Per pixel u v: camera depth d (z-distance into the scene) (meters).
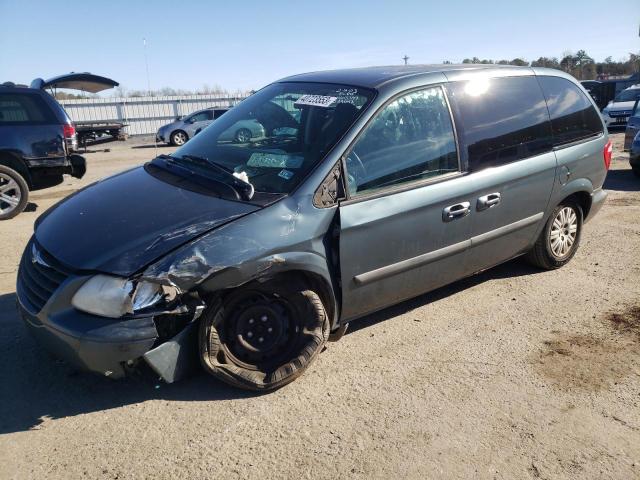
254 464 2.64
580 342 3.84
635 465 2.67
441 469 2.63
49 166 8.02
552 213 4.78
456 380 3.37
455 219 3.84
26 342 3.75
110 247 2.88
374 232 3.40
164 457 2.68
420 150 3.70
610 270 5.16
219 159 3.74
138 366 2.89
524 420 3.00
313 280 3.32
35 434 2.84
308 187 3.21
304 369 3.27
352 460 2.68
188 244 2.83
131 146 23.47
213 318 2.99
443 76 3.98
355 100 3.62
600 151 5.10
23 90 7.87
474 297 4.58
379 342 3.82
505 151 4.21
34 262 3.12
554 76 4.87
